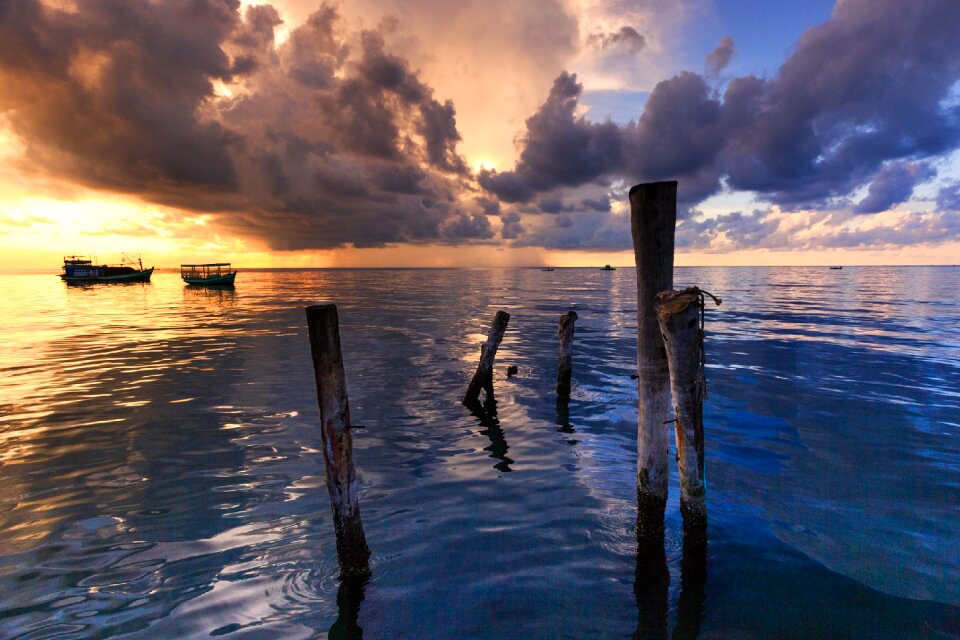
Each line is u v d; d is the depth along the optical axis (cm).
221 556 525
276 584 478
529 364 1564
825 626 413
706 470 727
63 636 408
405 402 1133
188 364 1593
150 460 795
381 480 712
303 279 12569
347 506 476
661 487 521
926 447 813
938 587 462
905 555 512
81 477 730
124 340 2148
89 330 2505
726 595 453
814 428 909
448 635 407
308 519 605
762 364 1491
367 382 1330
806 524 575
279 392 1229
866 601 443
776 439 855
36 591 468
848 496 643
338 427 470
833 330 2238
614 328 2492
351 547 479
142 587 473
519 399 1154
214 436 905
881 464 746
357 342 2044
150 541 556
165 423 982
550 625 418
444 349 1866
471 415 1032
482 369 1117
